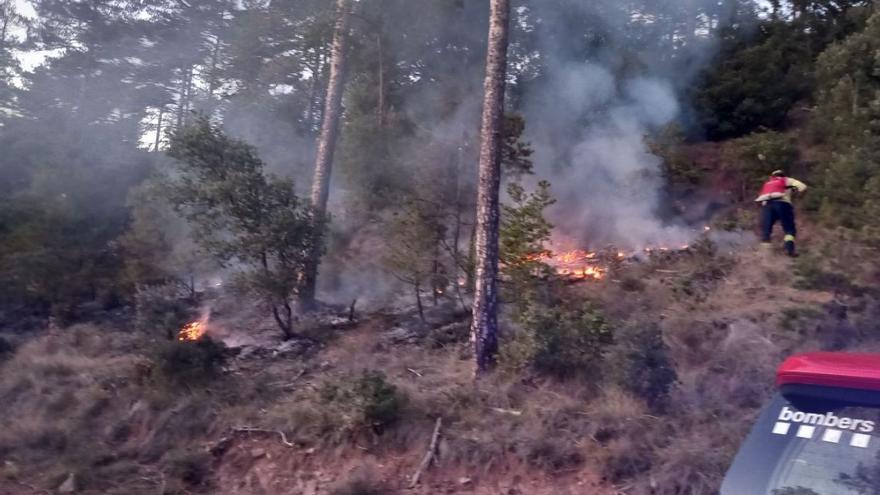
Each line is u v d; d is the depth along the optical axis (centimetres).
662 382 911
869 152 1266
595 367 970
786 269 1168
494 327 1045
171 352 1090
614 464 823
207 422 1004
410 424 925
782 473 353
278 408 1001
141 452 977
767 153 1558
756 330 1000
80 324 1438
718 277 1232
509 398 955
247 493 890
